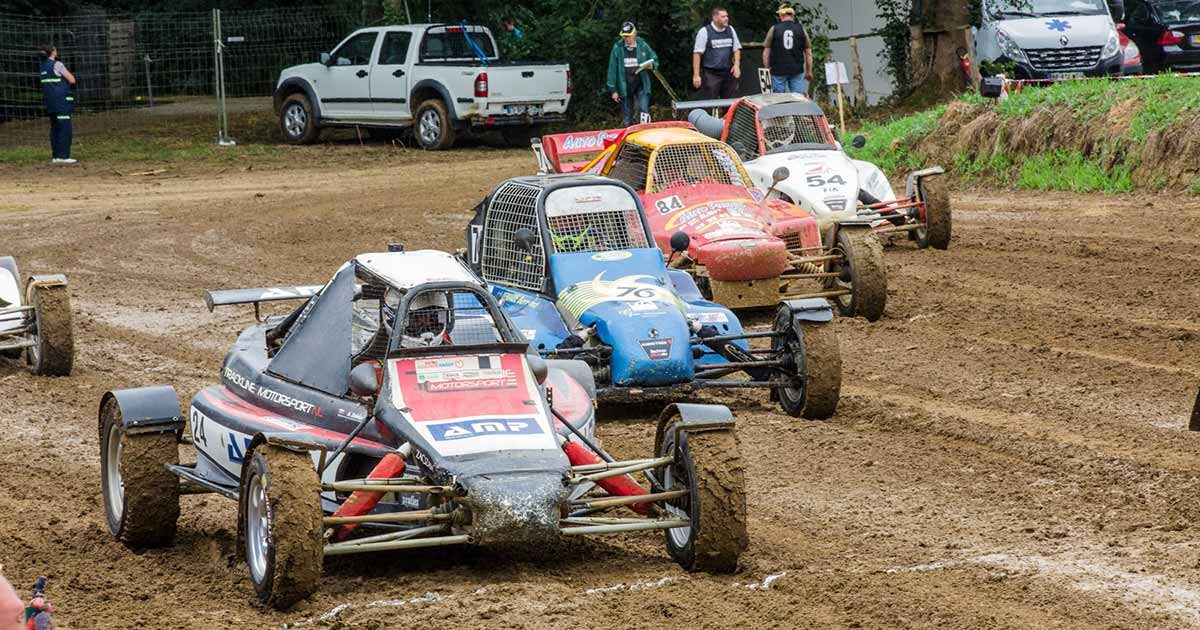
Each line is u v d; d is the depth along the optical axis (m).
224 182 51.38
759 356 21.56
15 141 64.75
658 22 63.81
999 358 24.06
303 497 12.66
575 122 64.44
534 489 12.87
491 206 23.22
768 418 20.66
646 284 20.78
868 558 14.53
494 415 14.00
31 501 17.22
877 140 47.34
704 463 13.53
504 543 12.82
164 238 39.69
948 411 20.59
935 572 14.03
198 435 16.19
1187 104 39.88
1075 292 29.16
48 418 21.58
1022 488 17.03
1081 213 37.88
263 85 83.25
